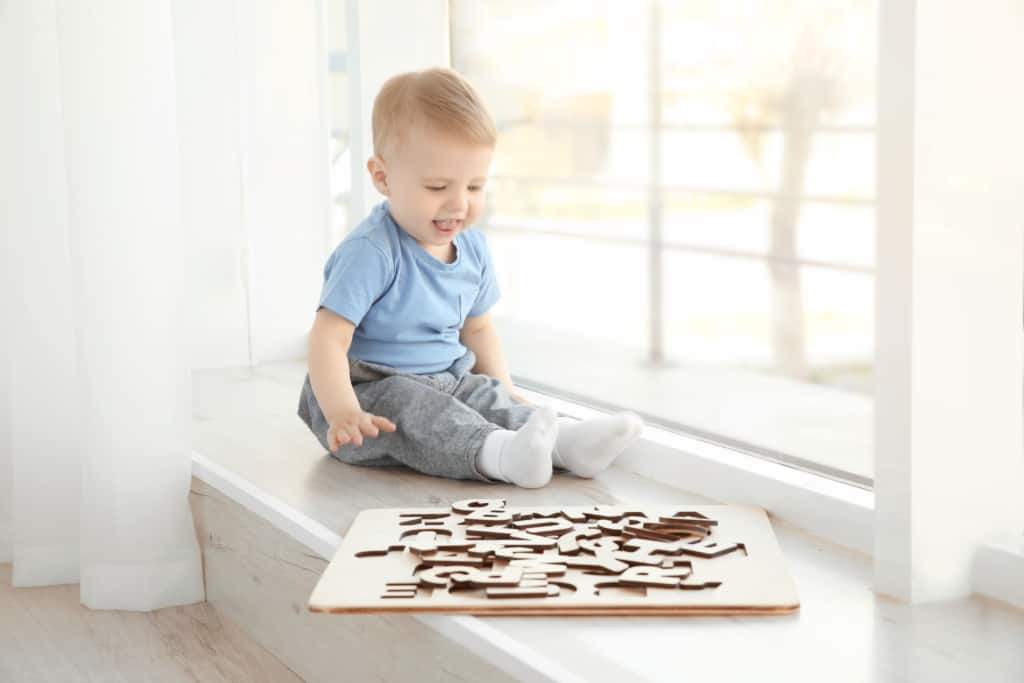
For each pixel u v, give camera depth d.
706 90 6.67
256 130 2.11
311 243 2.18
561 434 1.35
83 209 1.40
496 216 6.25
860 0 6.54
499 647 0.87
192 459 1.47
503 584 0.97
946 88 0.89
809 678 0.81
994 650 0.85
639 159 6.59
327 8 2.16
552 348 4.45
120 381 1.41
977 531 0.97
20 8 1.48
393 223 1.47
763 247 6.76
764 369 6.37
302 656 1.20
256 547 1.30
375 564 1.04
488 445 1.33
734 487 1.24
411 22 2.03
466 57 2.32
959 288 0.93
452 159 1.38
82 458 1.44
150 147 1.41
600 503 1.25
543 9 6.09
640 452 1.37
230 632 1.35
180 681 1.19
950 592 0.96
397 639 1.01
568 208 6.53
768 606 0.92
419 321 1.47
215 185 2.08
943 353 0.93
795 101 6.67
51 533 1.53
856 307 6.44
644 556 1.04
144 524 1.43
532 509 1.20
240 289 2.13
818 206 6.63
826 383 6.41
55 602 1.46
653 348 5.45
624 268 5.49
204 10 2.04
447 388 1.48
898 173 0.90
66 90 1.39
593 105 6.45
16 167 1.50
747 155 6.74
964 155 0.91
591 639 0.88
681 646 0.87
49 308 1.50
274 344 2.17
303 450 1.52
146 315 1.41
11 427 1.58
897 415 0.94
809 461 1.27
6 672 1.22
